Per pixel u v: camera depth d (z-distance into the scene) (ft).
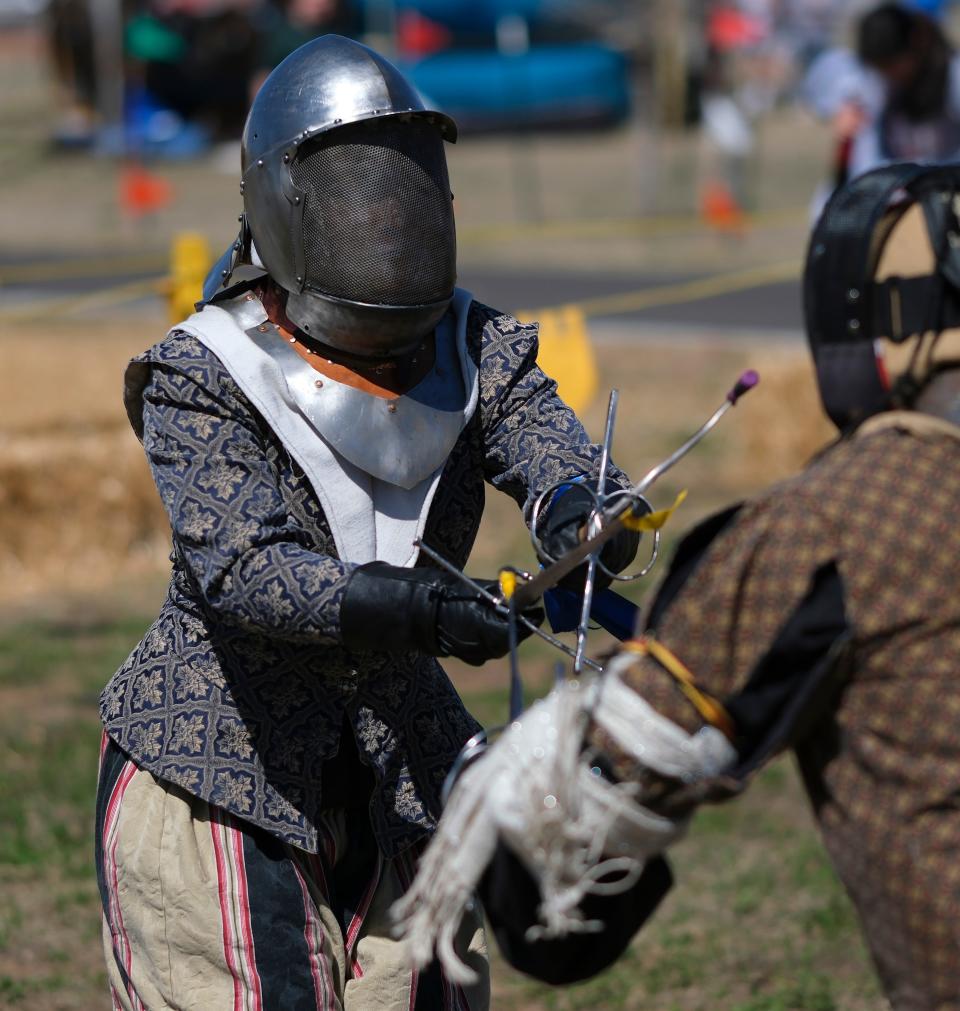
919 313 23.73
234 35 254.27
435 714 33.04
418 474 31.48
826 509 22.89
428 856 24.18
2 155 260.01
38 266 173.17
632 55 275.18
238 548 29.53
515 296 158.30
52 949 52.01
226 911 31.09
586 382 86.33
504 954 24.89
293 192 30.94
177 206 217.36
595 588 30.53
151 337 139.44
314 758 31.63
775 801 61.62
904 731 22.84
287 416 30.96
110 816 32.40
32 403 107.96
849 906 53.36
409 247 31.01
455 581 28.48
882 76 92.22
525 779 23.18
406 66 259.39
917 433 23.35
